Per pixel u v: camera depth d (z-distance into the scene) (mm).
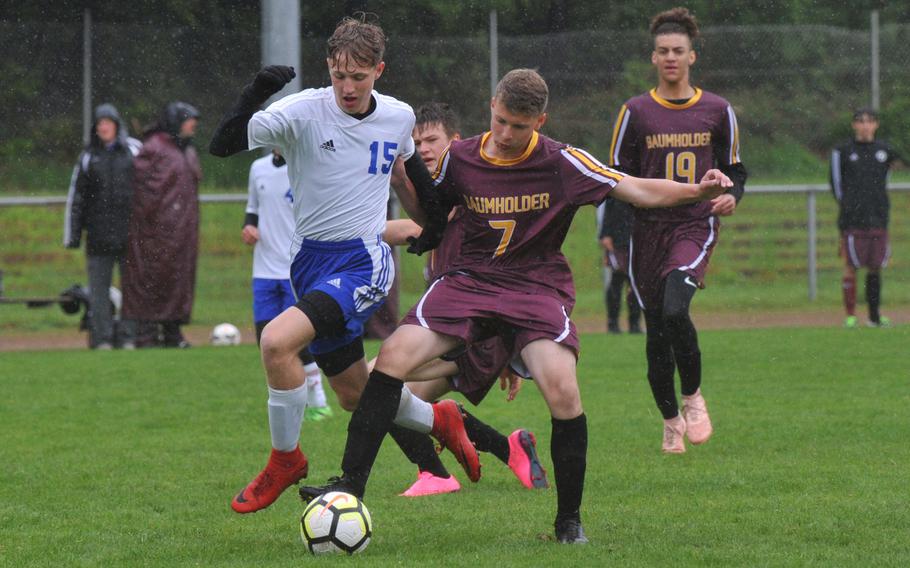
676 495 12367
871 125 30859
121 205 28500
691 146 15289
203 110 42125
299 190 11102
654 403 19188
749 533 10531
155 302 29062
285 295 19422
